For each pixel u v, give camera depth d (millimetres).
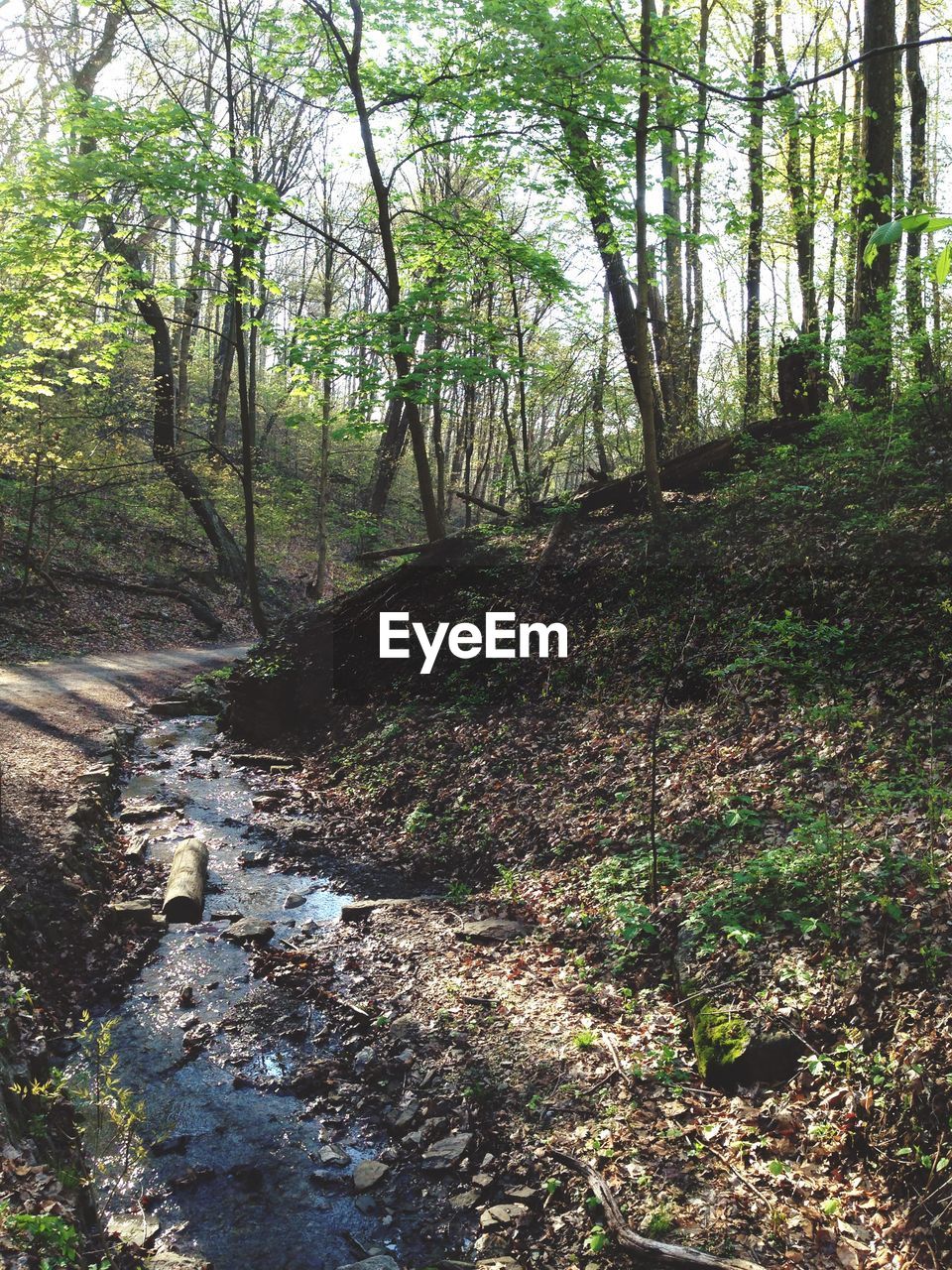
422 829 9406
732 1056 4883
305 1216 4488
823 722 7375
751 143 12602
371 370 12578
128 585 22531
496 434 29547
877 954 4898
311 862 9180
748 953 5496
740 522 10633
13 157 18906
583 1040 5441
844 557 8961
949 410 10289
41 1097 4922
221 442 31234
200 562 26844
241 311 27594
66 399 20906
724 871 6418
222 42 15688
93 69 20938
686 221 19562
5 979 5852
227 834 9883
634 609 10602
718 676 8734
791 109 12047
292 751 12922
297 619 14641
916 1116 4047
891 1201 3938
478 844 8664
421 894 8273
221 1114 5273
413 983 6547
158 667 18109
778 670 8328
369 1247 4293
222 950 7305
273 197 13242
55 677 15883
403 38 13570
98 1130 5012
